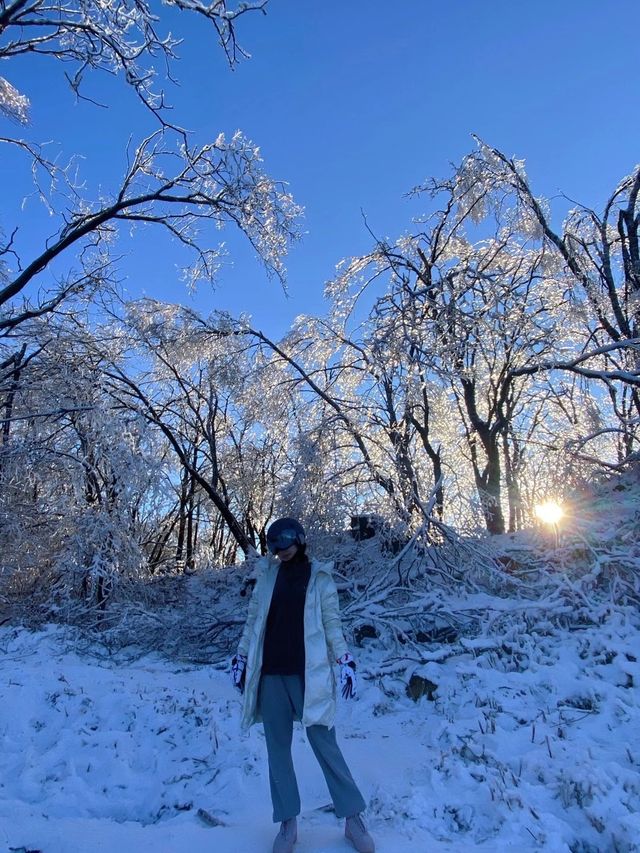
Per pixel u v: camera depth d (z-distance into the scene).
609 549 8.28
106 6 8.61
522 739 4.30
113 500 10.34
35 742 4.75
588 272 11.89
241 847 3.12
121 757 4.38
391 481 9.70
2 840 3.21
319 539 9.67
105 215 10.45
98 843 3.17
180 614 9.58
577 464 10.04
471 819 3.33
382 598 7.78
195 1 7.81
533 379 13.42
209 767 4.16
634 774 3.61
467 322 9.99
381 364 9.54
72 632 8.65
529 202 11.30
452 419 14.01
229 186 10.75
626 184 12.22
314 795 3.74
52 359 11.38
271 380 12.46
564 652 6.03
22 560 10.38
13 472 10.23
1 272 11.65
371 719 5.25
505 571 8.75
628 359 11.70
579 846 3.12
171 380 14.97
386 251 11.47
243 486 15.81
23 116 10.99
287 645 3.20
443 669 5.86
